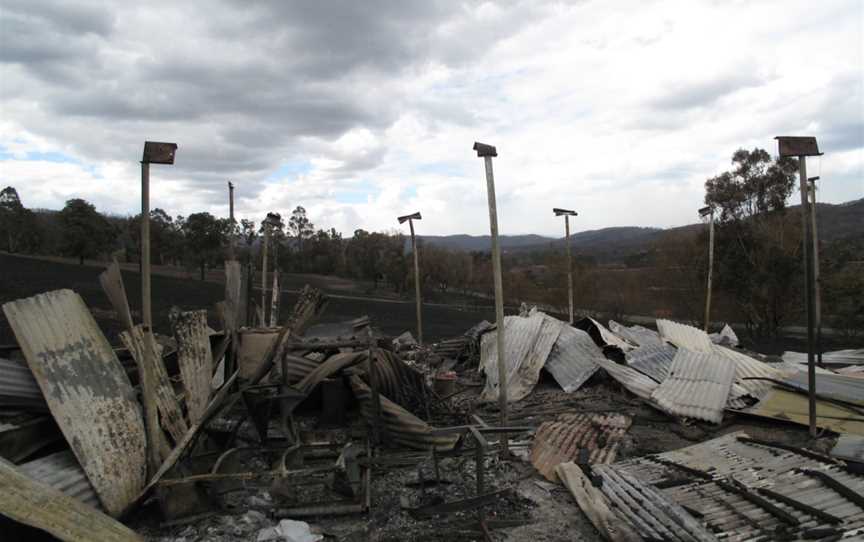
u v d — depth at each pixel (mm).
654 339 14055
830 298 24750
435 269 48281
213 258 46656
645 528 5395
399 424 7531
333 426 8492
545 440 8227
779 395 9617
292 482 6434
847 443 7637
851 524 5363
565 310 33781
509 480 6980
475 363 15594
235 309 10047
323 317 30547
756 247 27828
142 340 6203
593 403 11023
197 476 5562
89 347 6383
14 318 6047
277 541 5375
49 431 5906
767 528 5324
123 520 5566
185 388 7191
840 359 15172
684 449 7629
